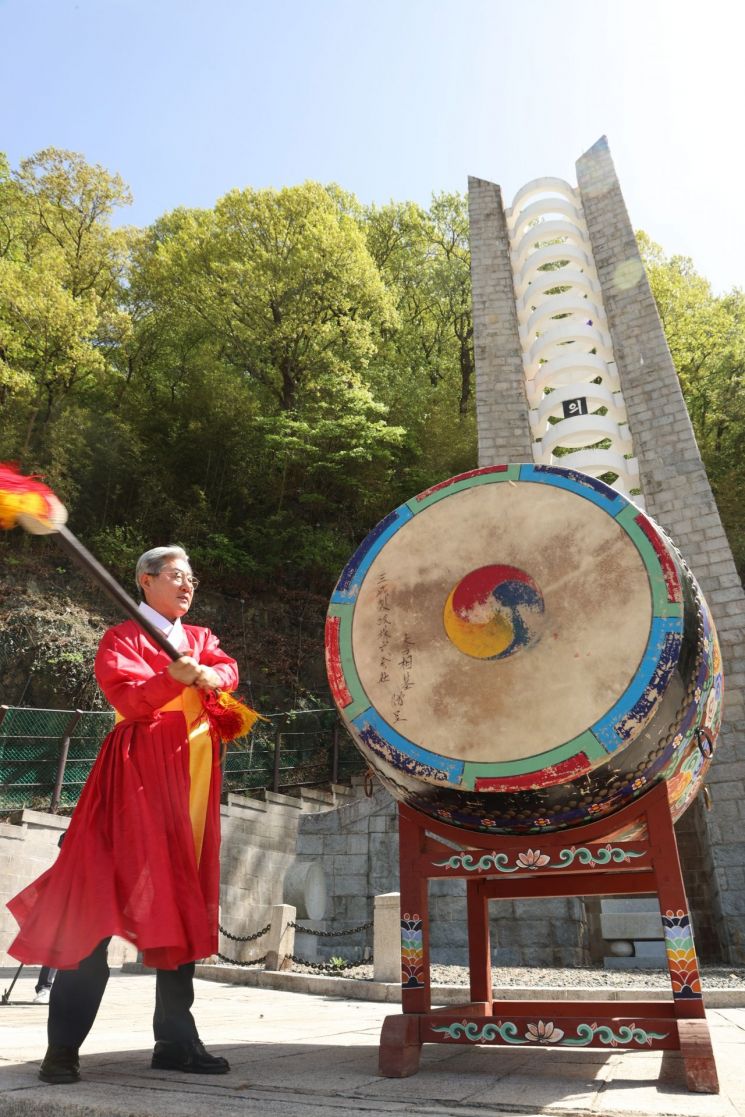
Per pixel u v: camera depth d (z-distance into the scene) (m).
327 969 8.09
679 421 15.28
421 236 35.97
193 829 2.31
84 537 22.86
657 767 2.16
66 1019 1.90
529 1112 1.50
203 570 23.22
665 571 2.27
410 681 2.40
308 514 27.44
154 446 26.97
